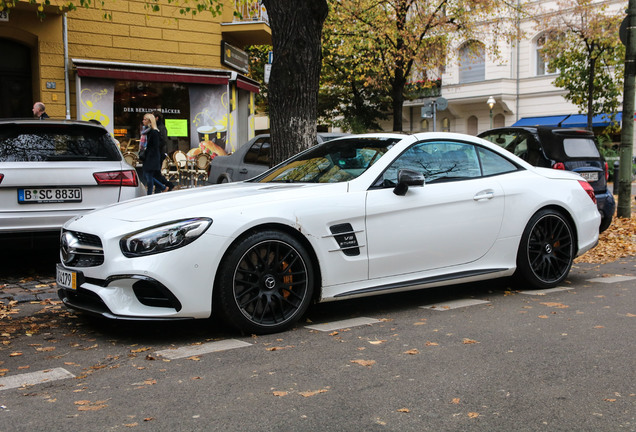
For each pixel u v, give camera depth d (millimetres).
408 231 5070
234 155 10047
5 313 5305
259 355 3932
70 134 6754
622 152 11883
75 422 2877
